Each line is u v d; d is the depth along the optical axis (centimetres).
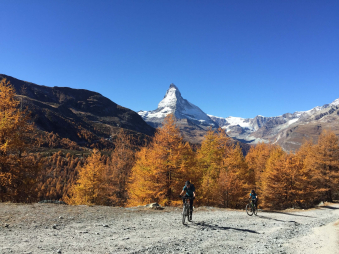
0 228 665
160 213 1227
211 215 1347
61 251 508
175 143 2172
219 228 945
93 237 657
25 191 1808
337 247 812
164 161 2091
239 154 3766
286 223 1294
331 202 3625
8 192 1748
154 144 2241
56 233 670
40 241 576
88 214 1012
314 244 828
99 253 518
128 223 907
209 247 645
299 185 3244
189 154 2189
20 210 950
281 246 739
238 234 859
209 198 2614
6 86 1944
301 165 3378
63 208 1096
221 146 3359
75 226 784
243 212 1662
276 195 3328
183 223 954
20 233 636
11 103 1905
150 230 807
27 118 1942
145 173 2075
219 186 2823
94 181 3247
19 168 1786
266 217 1523
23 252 479
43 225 755
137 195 2139
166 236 734
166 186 2075
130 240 655
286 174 3312
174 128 2194
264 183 3478
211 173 3100
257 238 823
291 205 3409
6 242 541
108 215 1041
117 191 4038
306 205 3428
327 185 3834
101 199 3522
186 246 635
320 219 1647
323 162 3850
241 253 611
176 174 2080
